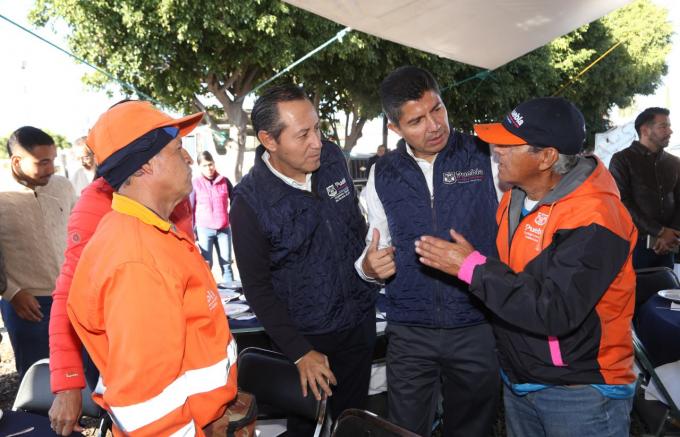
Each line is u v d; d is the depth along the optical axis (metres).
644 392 2.75
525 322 1.38
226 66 10.01
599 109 20.20
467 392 1.99
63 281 1.67
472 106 15.23
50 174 2.66
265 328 1.90
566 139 1.38
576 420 1.50
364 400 2.21
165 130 1.17
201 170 6.30
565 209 1.39
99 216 1.75
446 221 1.91
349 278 2.03
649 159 3.76
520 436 1.76
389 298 2.04
